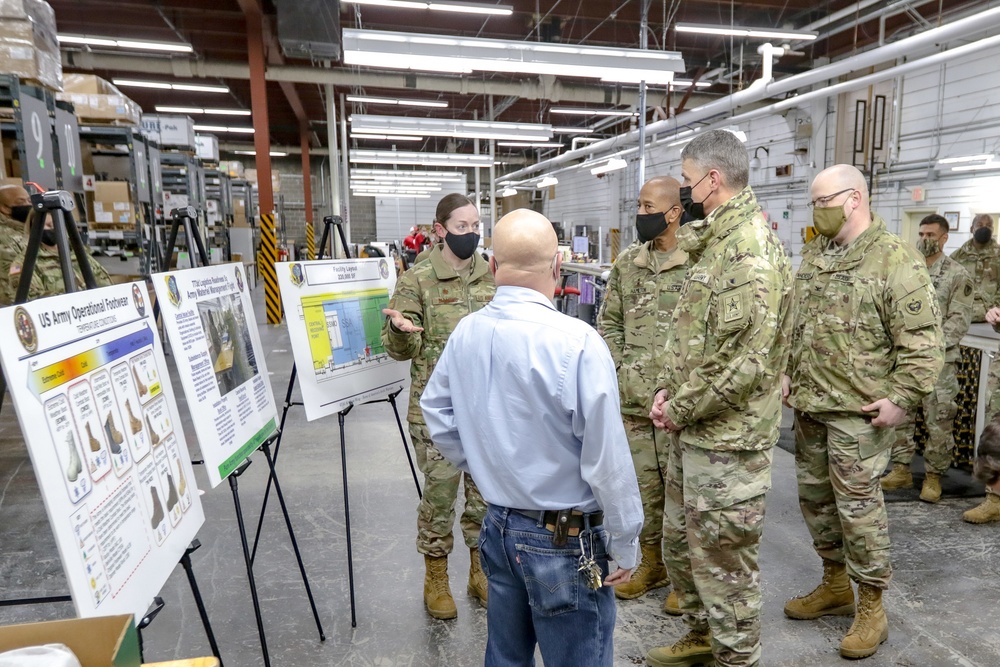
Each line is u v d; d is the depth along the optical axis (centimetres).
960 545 269
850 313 195
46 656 80
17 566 264
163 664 94
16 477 365
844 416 197
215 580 249
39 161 428
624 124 1823
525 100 1600
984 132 881
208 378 171
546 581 129
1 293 371
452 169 2589
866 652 195
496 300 133
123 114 636
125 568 115
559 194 2452
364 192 2266
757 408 163
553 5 945
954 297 319
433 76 1198
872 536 195
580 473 128
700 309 169
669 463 190
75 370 110
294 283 214
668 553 192
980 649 200
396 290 222
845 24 962
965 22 633
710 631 181
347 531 217
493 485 133
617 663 197
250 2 866
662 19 997
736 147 168
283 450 406
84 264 137
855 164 1098
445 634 213
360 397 234
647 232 214
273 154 2245
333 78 1173
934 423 311
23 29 408
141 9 952
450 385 138
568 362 122
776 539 277
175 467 144
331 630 215
